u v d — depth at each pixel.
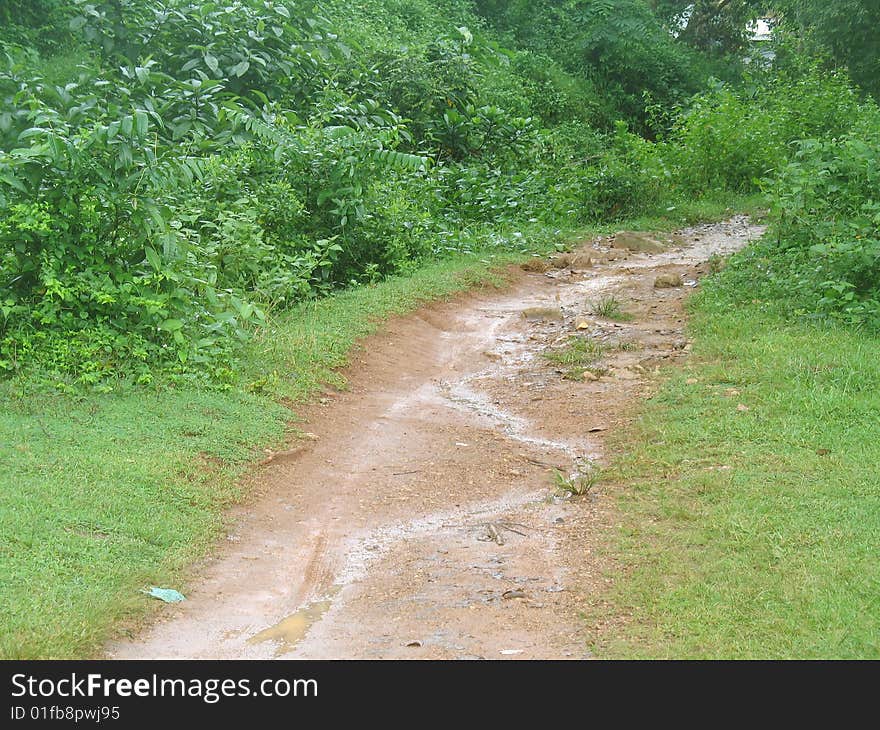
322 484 6.21
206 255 8.95
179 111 12.45
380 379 8.33
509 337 9.81
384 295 10.31
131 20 14.07
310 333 8.69
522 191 15.99
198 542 5.17
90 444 5.92
